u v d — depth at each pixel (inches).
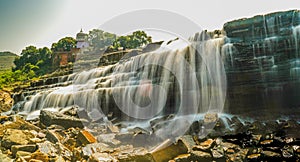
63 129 425.4
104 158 271.0
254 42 459.8
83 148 307.7
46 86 919.0
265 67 451.8
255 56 459.2
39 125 460.8
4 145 309.7
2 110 814.5
